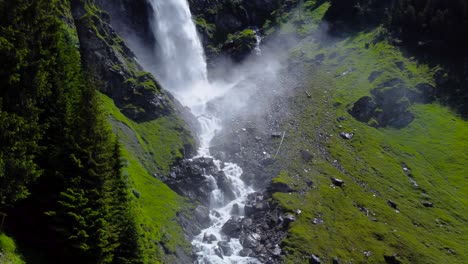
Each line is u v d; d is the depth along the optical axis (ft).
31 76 154.10
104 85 323.16
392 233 263.08
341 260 237.04
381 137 361.30
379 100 393.50
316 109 384.88
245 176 312.29
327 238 249.14
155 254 202.69
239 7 554.46
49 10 174.60
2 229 148.77
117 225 170.50
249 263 229.86
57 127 167.73
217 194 287.69
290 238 244.01
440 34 452.35
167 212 245.45
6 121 137.18
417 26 465.88
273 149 333.01
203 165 303.89
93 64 306.55
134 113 325.01
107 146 172.14
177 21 462.19
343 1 526.57
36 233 159.94
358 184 301.63
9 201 154.20
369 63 440.45
